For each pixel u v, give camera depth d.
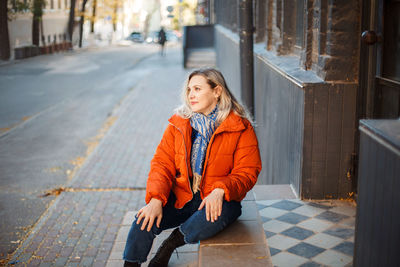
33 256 4.57
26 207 5.90
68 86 17.89
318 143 4.18
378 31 3.74
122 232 4.43
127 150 8.69
